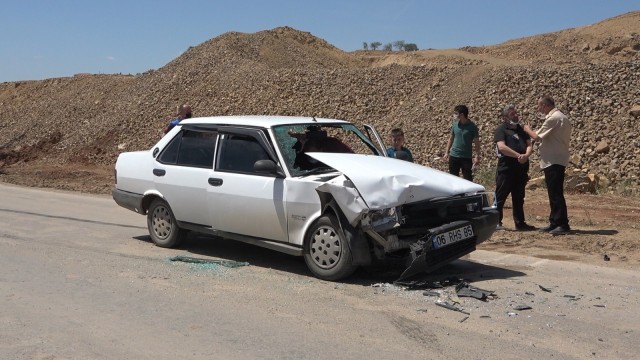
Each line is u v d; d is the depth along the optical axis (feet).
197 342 16.78
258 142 24.52
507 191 31.86
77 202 44.88
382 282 22.34
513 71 74.84
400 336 17.16
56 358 15.72
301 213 22.62
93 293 21.13
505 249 28.30
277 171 23.43
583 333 17.35
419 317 18.67
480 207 23.35
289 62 120.67
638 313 19.10
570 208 40.60
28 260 25.70
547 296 20.77
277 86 94.27
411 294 20.88
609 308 19.56
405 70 89.20
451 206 22.47
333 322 18.26
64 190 54.19
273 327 17.88
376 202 20.72
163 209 27.84
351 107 84.69
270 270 24.11
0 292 21.24
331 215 22.03
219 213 25.20
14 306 19.77
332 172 23.65
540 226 33.96
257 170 23.43
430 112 75.46
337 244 21.89
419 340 16.87
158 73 113.91
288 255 26.73
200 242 29.19
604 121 59.93
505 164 31.58
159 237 28.17
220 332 17.51
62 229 33.01
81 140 96.58
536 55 163.94
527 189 49.24
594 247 28.32
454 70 84.33
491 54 174.40
